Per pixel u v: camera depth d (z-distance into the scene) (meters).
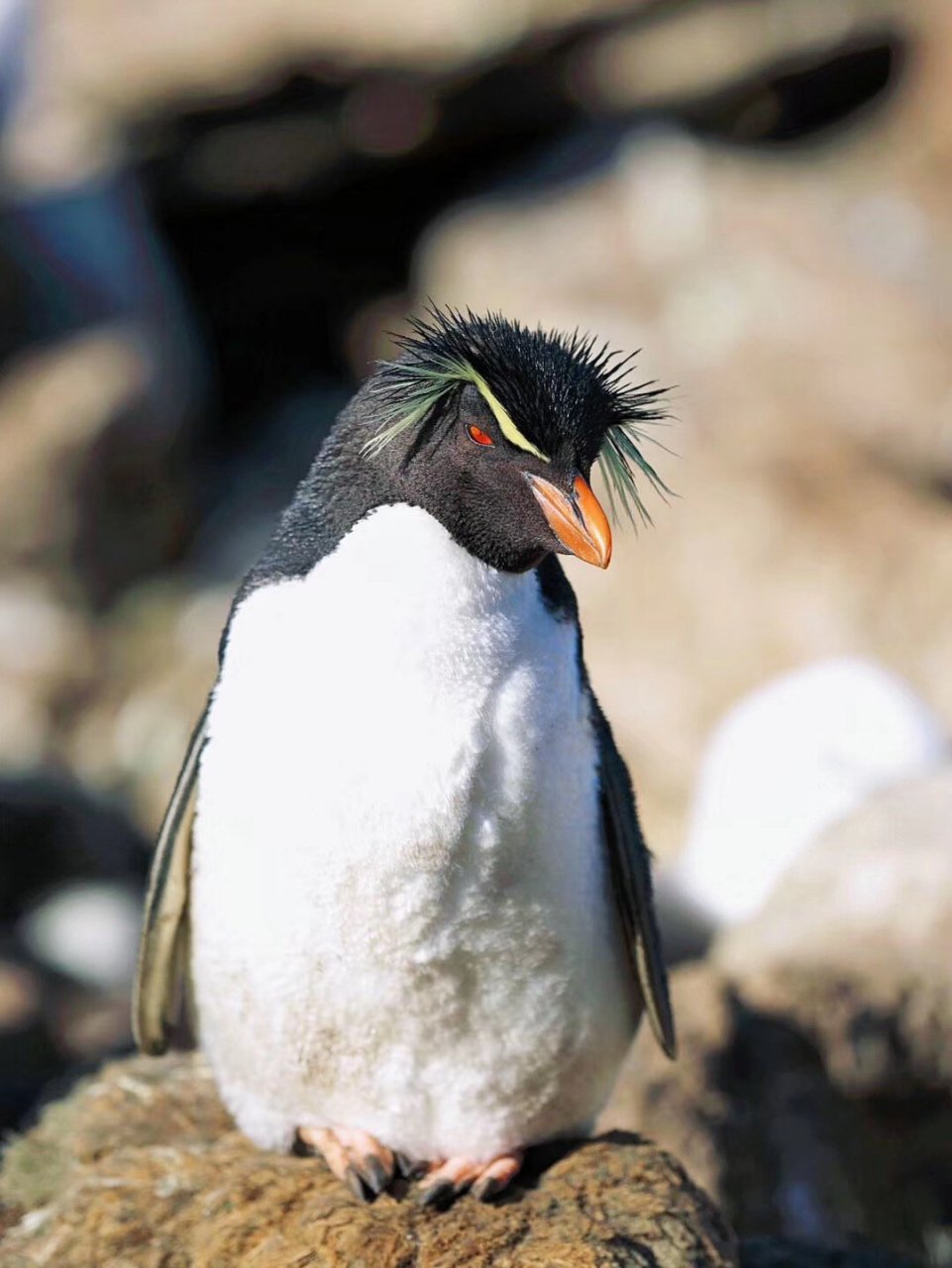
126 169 22.27
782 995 9.17
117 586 21.12
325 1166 6.46
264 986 5.88
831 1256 7.45
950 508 18.28
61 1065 12.84
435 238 21.92
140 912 15.82
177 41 21.77
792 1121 8.87
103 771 19.23
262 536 21.48
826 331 19.09
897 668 16.80
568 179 21.64
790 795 12.05
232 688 5.70
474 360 5.40
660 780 16.89
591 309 19.56
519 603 5.63
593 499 5.34
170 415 21.23
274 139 22.17
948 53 21.80
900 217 20.80
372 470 5.57
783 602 17.25
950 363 18.75
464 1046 5.96
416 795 5.49
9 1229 6.71
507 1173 6.24
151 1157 6.77
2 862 15.82
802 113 22.62
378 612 5.48
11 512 20.30
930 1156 9.09
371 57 21.31
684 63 21.69
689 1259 6.06
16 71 21.88
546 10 21.02
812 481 18.03
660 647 17.28
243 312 23.39
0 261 21.16
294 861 5.61
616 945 6.14
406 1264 5.88
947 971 9.23
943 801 10.15
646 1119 8.61
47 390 20.73
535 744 5.59
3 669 19.73
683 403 18.66
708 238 20.31
